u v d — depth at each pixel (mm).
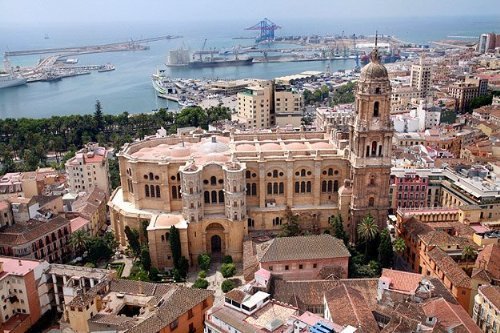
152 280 158500
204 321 120000
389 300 123188
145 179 176625
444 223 170500
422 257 154625
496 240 153250
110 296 128750
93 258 168250
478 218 172375
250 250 158000
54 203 180750
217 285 154500
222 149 185625
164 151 187000
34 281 135875
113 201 187375
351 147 174250
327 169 178625
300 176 178250
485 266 137375
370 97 162125
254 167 175250
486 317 122688
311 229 178625
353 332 101500
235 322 106750
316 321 106125
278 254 144500
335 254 144750
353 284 133250
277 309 113688
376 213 174000
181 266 161250
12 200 166375
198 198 165500
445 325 110562
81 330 119375
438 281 131750
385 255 157875
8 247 150625
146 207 179375
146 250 162250
